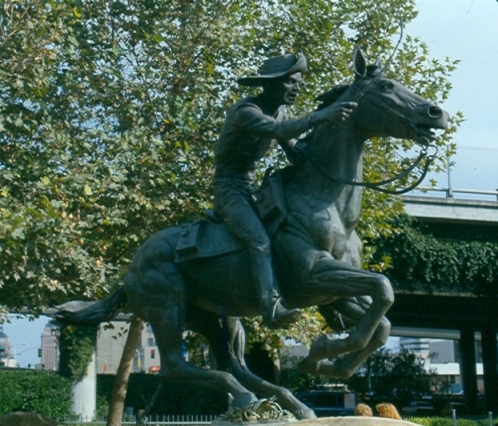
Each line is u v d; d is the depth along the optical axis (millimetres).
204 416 20984
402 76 15562
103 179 12531
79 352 26594
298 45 14633
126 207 12961
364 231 15008
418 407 38406
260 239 6465
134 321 13297
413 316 36188
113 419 13469
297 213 6461
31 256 11805
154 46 13586
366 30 15508
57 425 8742
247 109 6520
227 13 13844
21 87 12055
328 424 5668
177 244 6875
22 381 26109
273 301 6297
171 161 13461
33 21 11945
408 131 6234
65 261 12016
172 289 6891
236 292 6703
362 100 6375
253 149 6750
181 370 6773
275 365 21062
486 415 37375
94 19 13586
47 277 11961
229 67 14148
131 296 7113
